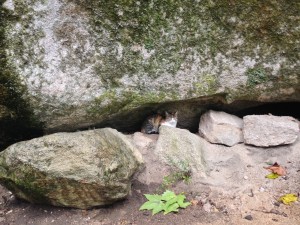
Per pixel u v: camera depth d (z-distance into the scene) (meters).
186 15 2.24
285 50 2.33
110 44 2.24
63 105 2.26
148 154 2.35
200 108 2.57
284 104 2.66
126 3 2.17
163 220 1.99
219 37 2.30
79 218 1.99
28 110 2.24
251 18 2.26
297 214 2.01
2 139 2.35
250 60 2.36
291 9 2.23
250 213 2.04
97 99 2.30
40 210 2.04
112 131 2.24
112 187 1.93
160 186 2.22
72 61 2.22
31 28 2.12
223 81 2.39
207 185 2.23
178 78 2.36
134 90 2.34
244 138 2.45
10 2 2.06
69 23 2.16
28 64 2.17
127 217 2.01
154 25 2.24
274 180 2.25
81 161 1.90
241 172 2.31
